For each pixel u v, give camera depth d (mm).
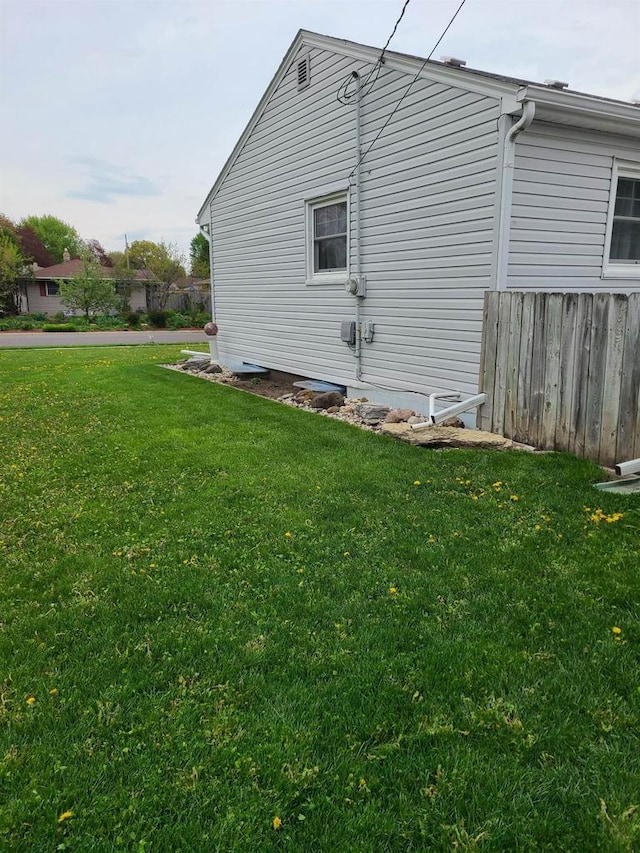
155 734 1773
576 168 5387
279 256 8812
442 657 2123
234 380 9539
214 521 3439
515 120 4836
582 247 5633
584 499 3633
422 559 2891
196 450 5059
